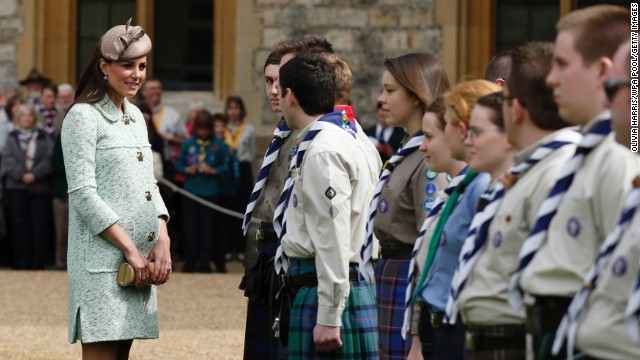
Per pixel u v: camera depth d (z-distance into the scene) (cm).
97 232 647
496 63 668
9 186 1555
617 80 385
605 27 411
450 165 548
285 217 604
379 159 647
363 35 1720
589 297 396
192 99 1770
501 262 455
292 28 1734
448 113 516
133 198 660
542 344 424
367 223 612
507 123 462
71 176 649
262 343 676
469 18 1711
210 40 1795
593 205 409
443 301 526
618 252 386
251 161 1652
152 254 667
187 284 1434
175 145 1605
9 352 1030
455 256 525
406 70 614
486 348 459
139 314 661
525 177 453
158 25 1797
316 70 607
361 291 607
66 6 1772
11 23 1767
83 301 650
